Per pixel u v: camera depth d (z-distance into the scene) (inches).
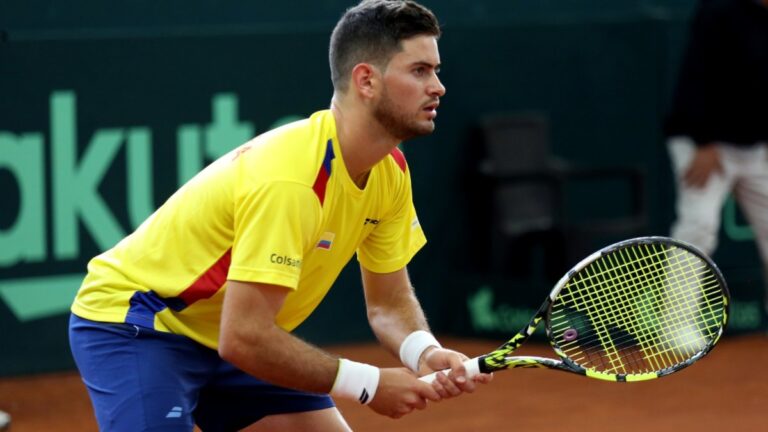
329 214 397.7
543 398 791.7
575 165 1039.6
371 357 913.5
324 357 397.4
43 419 751.7
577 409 765.9
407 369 416.2
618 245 425.7
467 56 997.8
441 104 987.9
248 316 382.0
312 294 427.5
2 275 833.5
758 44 881.5
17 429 729.0
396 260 447.8
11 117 824.9
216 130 888.3
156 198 871.1
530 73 1022.4
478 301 964.6
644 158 1043.3
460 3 1096.8
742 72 883.4
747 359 907.4
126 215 861.8
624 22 1045.2
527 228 993.5
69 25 984.3
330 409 457.1
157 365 412.5
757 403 782.5
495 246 986.7
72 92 840.9
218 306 412.8
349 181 398.0
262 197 380.2
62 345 856.3
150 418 409.4
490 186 985.5
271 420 453.7
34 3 970.7
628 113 1047.6
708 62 887.1
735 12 879.7
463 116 996.6
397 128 391.5
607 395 800.3
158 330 413.7
